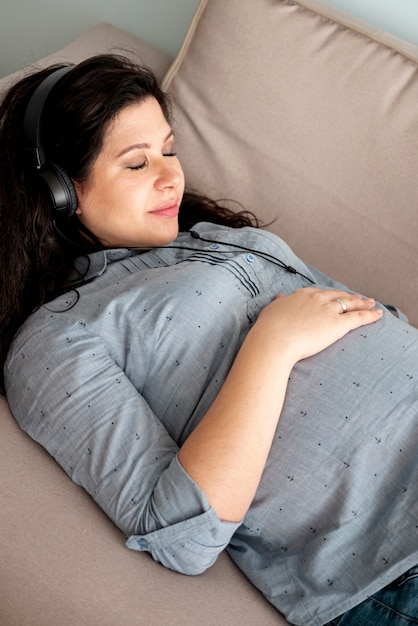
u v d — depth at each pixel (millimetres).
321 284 1324
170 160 1197
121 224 1171
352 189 1338
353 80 1328
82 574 903
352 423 976
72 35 1849
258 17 1394
